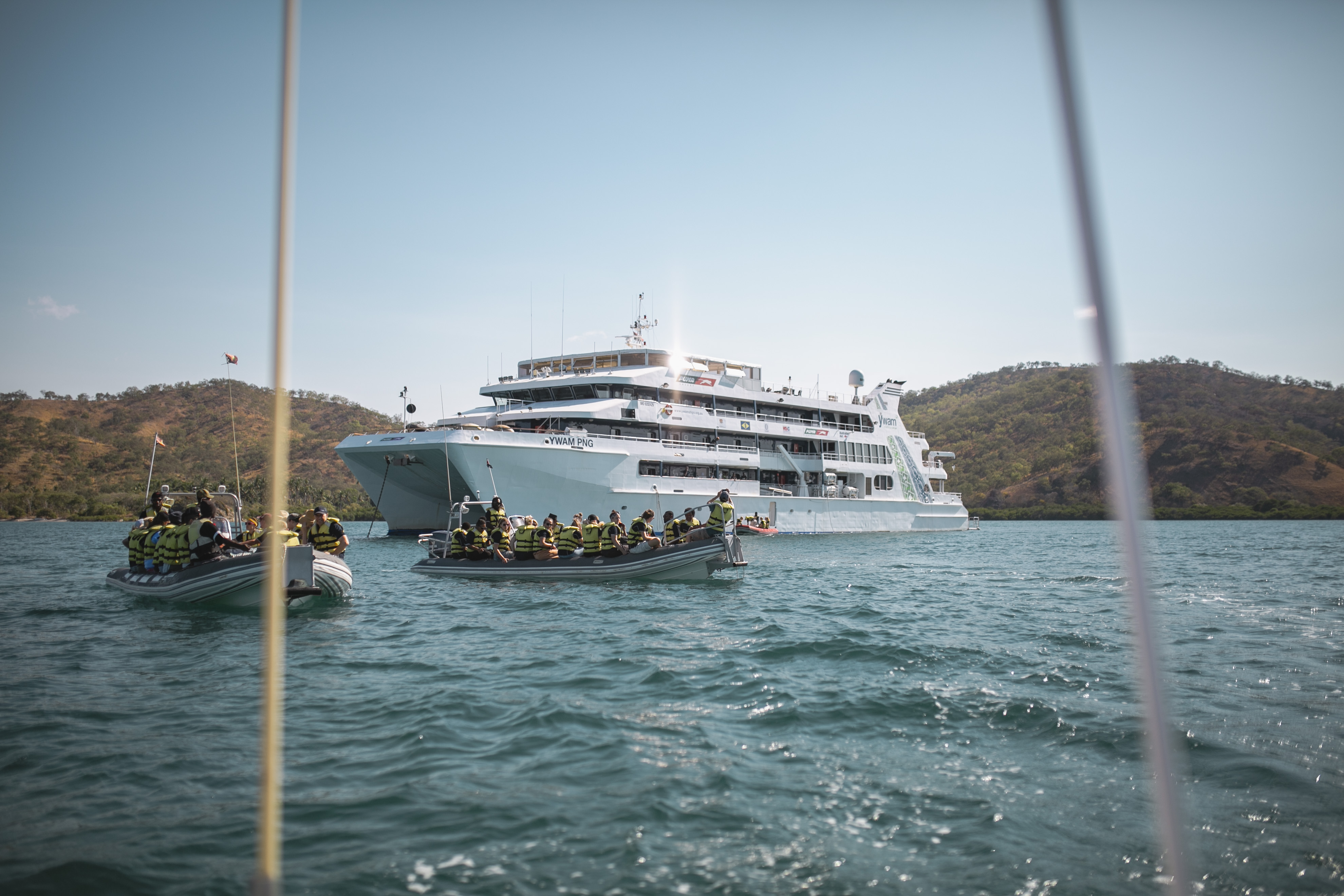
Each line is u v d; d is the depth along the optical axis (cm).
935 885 524
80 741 803
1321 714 886
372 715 888
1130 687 1002
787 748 781
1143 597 166
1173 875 169
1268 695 972
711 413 4219
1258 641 1348
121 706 933
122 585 1953
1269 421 15888
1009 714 883
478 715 887
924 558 3328
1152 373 18112
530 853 563
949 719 870
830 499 4788
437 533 2769
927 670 1096
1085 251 153
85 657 1212
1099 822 614
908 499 5416
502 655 1209
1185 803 647
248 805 646
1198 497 12231
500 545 2294
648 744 791
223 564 1648
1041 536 6269
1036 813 631
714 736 815
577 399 4038
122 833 595
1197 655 1227
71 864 545
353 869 539
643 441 3809
